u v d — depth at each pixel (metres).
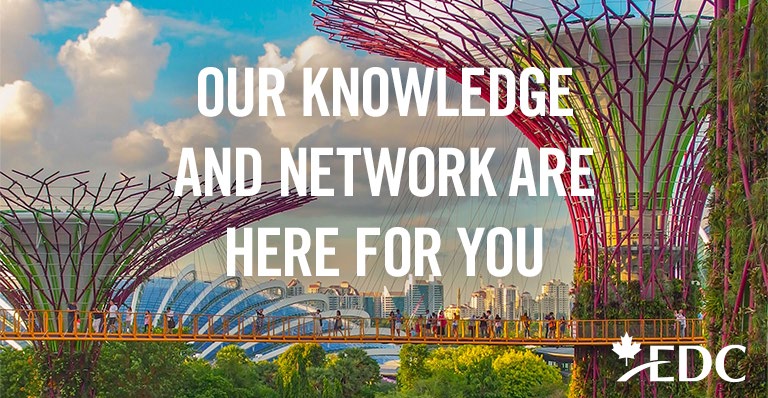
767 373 34.78
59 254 64.31
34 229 64.75
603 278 57.09
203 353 149.00
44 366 67.12
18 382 70.69
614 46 55.66
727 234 35.97
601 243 57.72
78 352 67.44
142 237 65.62
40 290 65.38
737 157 35.44
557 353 150.38
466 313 157.62
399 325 56.94
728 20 35.88
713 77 37.78
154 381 72.44
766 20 34.50
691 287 57.06
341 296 159.12
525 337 55.34
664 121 55.22
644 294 56.56
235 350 116.06
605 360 56.25
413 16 54.53
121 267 66.56
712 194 38.06
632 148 56.88
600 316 56.94
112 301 68.00
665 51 52.69
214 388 87.19
